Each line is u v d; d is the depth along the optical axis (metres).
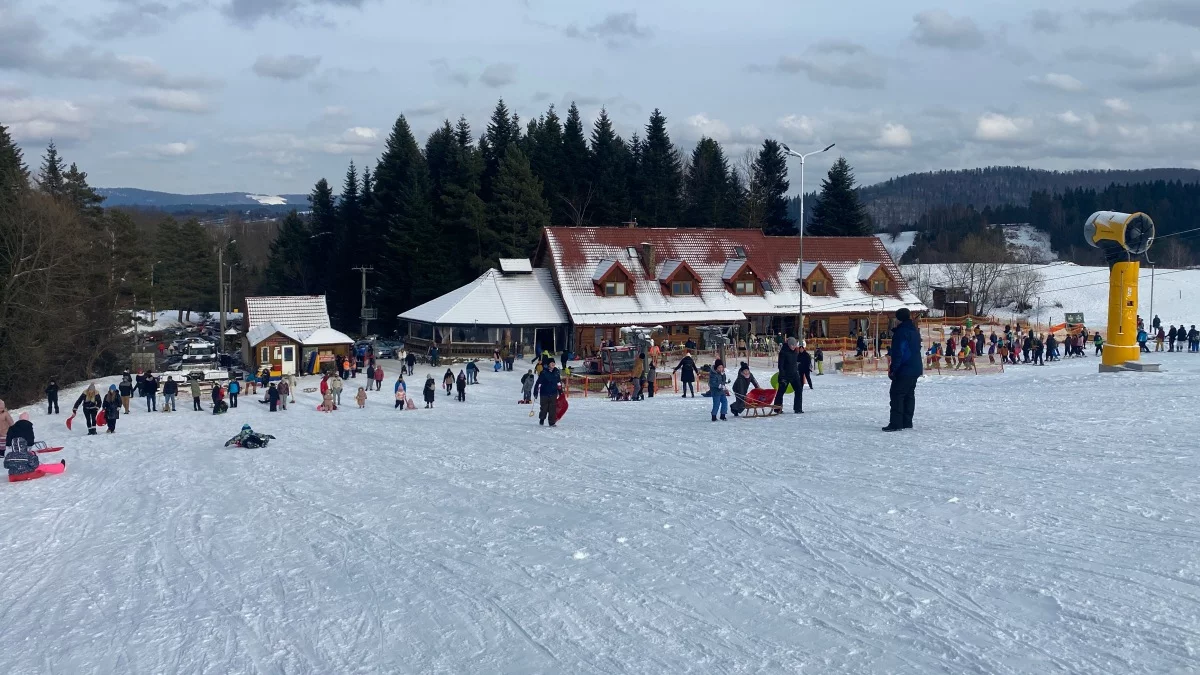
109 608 11.54
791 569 10.30
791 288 73.19
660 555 11.29
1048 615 8.39
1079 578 9.19
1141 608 8.32
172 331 110.44
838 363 49.88
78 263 62.12
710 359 57.50
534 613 9.69
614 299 67.31
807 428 21.00
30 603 12.11
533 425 26.88
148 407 44.22
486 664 8.48
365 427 30.84
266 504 17.25
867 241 78.69
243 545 14.14
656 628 8.96
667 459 18.11
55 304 57.06
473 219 82.31
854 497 13.24
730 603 9.44
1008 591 9.05
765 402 24.81
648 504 14.02
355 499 16.89
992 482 13.45
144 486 20.91
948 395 30.64
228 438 31.02
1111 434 17.11
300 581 11.83
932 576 9.66
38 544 15.73
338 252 101.94
